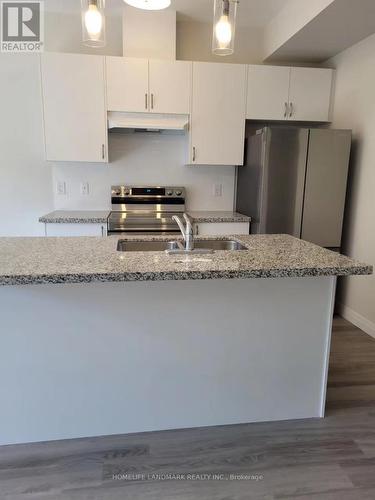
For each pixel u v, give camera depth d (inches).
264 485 62.2
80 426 72.1
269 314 73.8
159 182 151.1
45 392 69.6
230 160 139.3
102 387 71.2
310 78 138.7
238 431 75.3
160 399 73.6
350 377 95.9
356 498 60.1
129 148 146.9
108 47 137.9
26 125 139.9
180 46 143.2
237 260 66.5
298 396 78.5
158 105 131.9
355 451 70.4
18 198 144.8
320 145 126.1
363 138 125.5
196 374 73.9
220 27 68.7
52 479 62.9
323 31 117.2
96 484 62.1
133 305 68.8
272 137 123.9
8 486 61.3
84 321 68.0
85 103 128.4
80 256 67.5
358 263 65.1
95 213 140.5
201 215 141.1
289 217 129.3
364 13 104.0
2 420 69.5
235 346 74.0
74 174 145.6
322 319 75.9
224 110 135.5
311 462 67.4
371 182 121.9
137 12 129.6
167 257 68.0
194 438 73.0
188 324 71.4
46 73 125.4
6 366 67.4
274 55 141.3
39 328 67.0
